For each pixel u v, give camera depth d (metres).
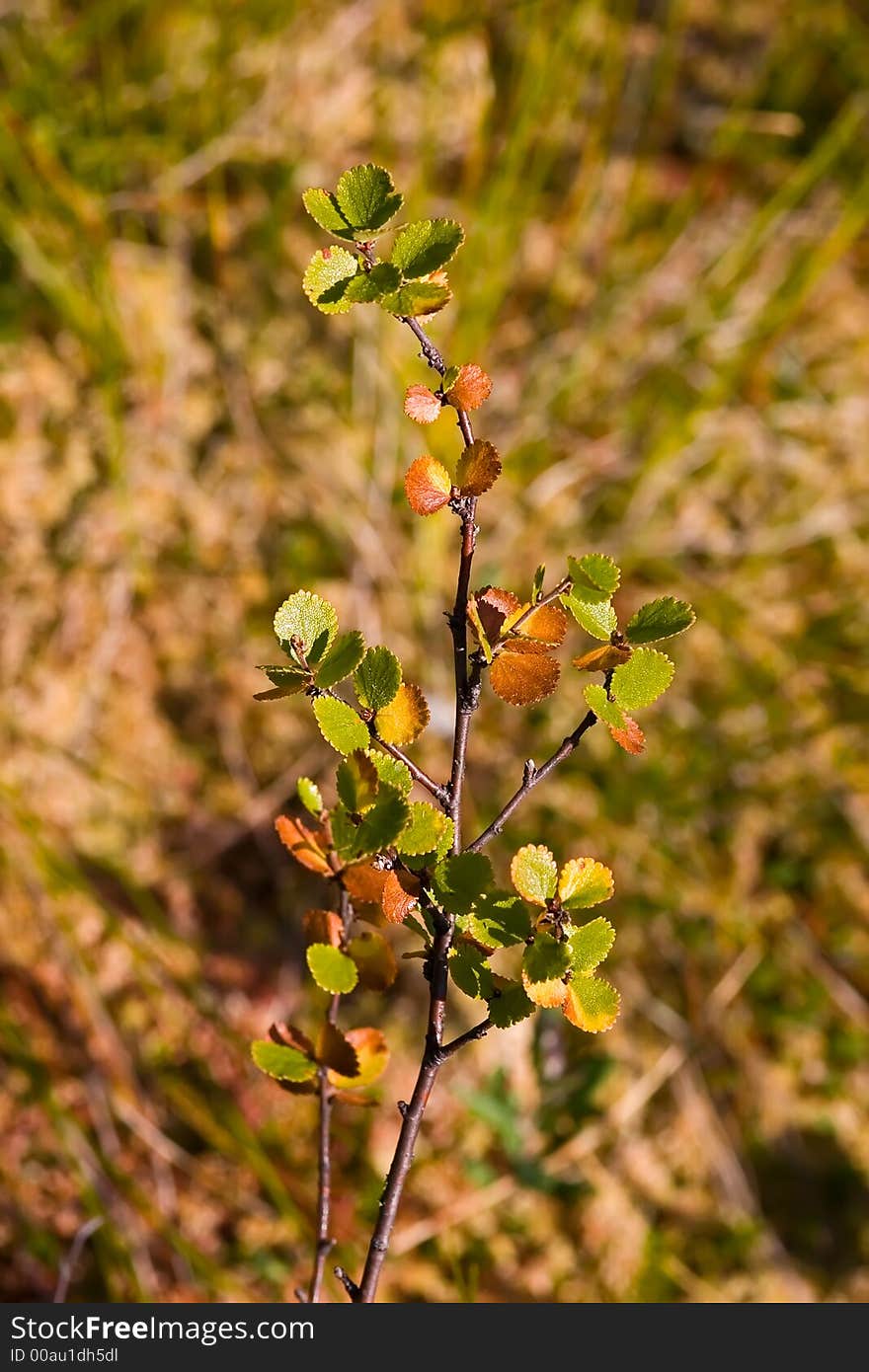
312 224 1.19
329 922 0.62
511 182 1.12
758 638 1.12
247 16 1.18
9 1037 0.90
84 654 1.03
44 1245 0.86
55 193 1.09
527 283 1.22
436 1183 0.91
